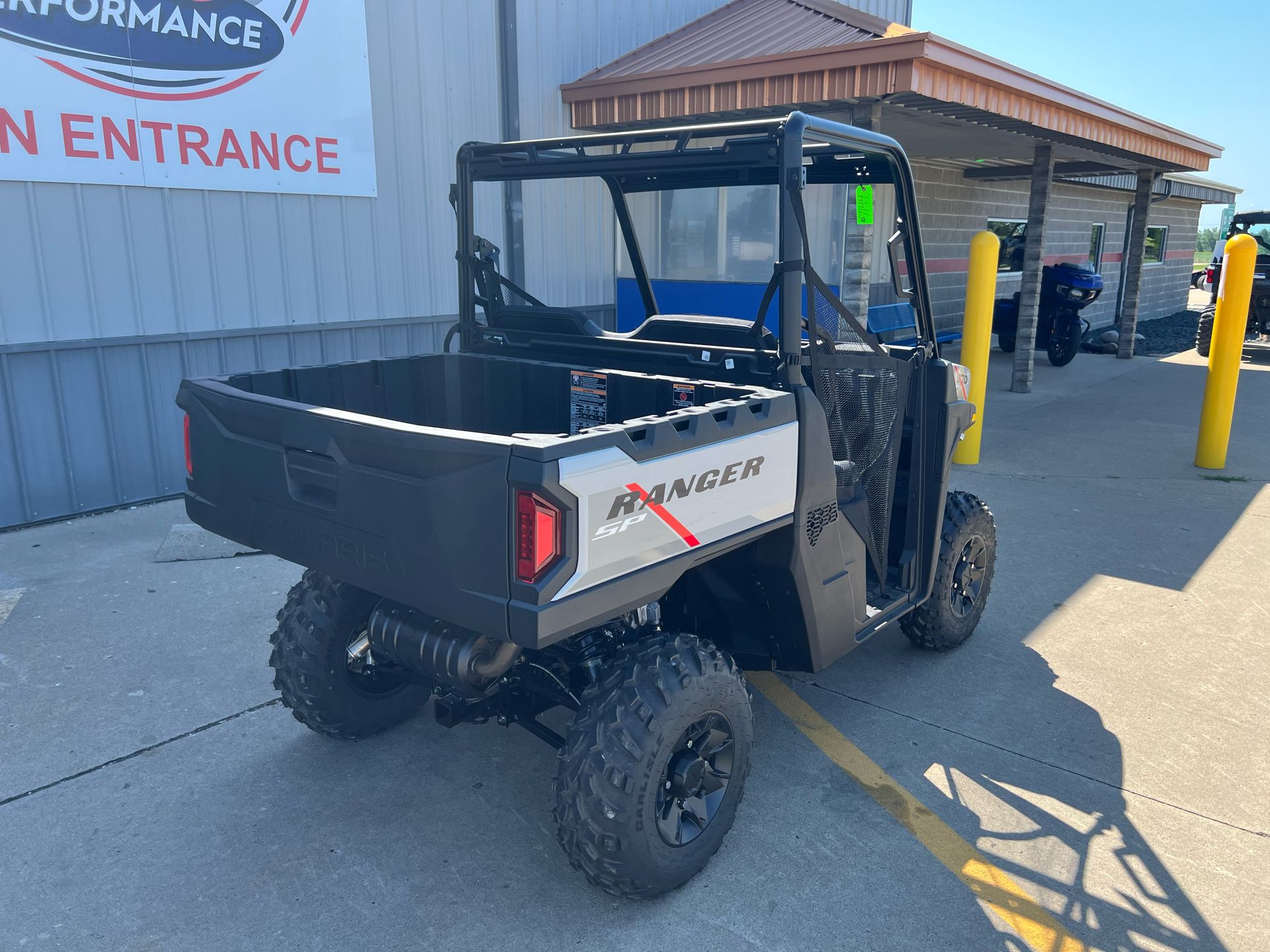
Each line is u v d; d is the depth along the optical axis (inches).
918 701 148.0
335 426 94.8
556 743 108.7
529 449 79.4
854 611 125.2
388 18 271.1
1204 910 101.4
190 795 122.2
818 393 117.6
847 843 112.9
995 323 558.9
